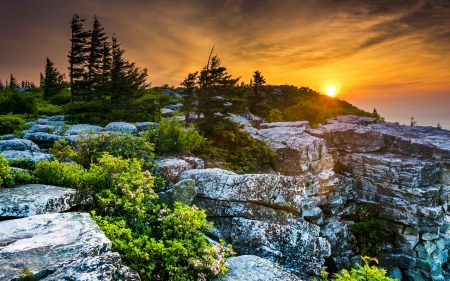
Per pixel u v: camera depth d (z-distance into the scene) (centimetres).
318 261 1068
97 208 743
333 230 1955
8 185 709
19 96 2761
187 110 2084
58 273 368
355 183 2177
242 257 780
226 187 1082
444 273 2072
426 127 2681
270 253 984
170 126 1398
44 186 721
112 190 796
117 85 3284
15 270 370
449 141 2120
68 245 452
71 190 707
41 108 2972
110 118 2427
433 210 1853
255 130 2391
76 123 2280
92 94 4262
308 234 1088
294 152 1909
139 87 5406
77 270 375
